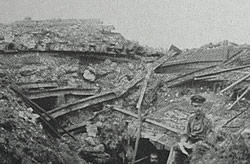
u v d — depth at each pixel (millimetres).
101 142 25344
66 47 27922
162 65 28562
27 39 27891
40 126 24281
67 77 27266
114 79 27969
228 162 22203
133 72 28375
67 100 26750
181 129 25438
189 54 28641
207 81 27188
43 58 27516
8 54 27219
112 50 28641
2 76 25734
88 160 24984
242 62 27516
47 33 28391
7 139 21297
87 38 28688
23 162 21031
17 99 24797
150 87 27438
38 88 26422
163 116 26312
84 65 28062
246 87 26062
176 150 24438
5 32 28078
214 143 23391
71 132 25875
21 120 23281
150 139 25297
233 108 25688
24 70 26781
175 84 27703
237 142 22422
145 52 29406
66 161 23094
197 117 24781
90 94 27094
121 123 26156
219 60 27953
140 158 25656
